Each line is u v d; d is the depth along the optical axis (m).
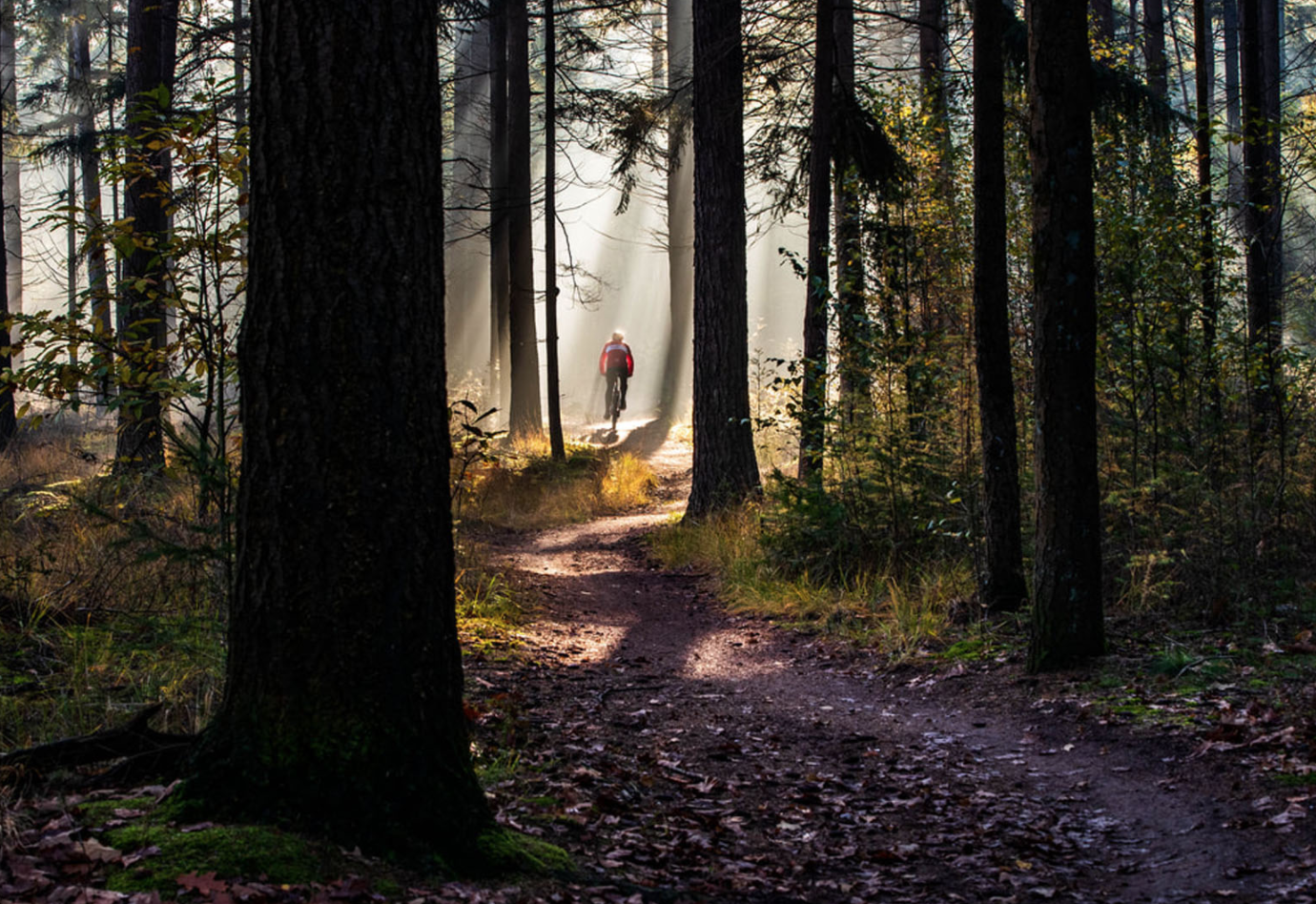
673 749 5.31
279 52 3.24
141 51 12.38
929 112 10.73
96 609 5.80
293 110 3.22
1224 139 9.67
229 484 4.89
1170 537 7.37
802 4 12.85
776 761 5.23
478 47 25.48
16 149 25.47
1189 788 4.41
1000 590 7.73
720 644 8.24
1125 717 5.32
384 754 3.23
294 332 3.24
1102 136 9.97
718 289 13.12
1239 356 8.32
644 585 10.84
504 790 4.27
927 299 10.28
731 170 13.12
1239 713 5.03
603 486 16.77
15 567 5.94
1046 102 6.00
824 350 10.47
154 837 2.96
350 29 3.22
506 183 21.72
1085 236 6.09
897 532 9.30
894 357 9.44
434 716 3.38
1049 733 5.42
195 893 2.69
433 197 3.41
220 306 5.08
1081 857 3.96
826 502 9.59
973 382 9.34
